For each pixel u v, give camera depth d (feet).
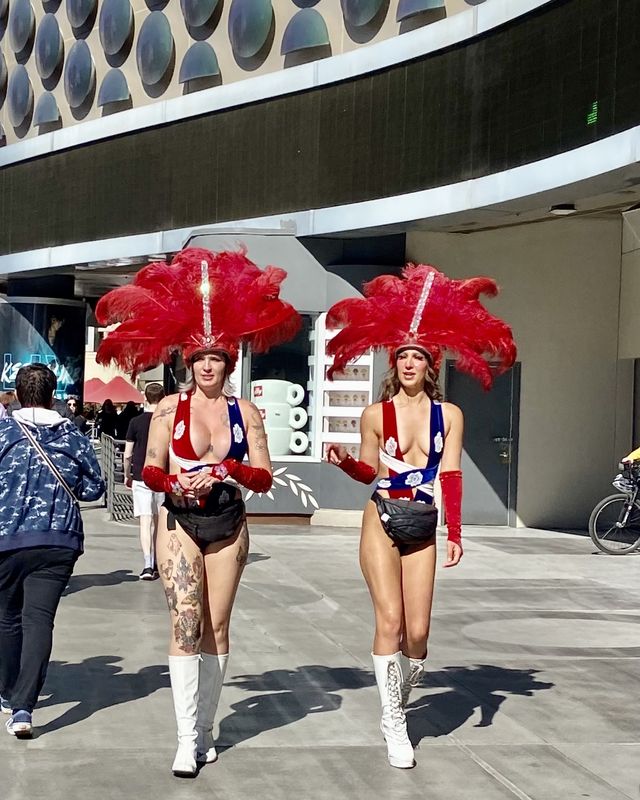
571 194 43.19
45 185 79.97
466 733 20.84
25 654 19.67
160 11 68.85
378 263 55.72
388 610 18.75
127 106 72.90
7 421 20.26
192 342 18.89
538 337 56.18
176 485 17.87
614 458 56.59
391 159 52.03
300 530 53.67
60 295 88.94
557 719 21.93
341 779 18.07
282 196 57.88
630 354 54.80
